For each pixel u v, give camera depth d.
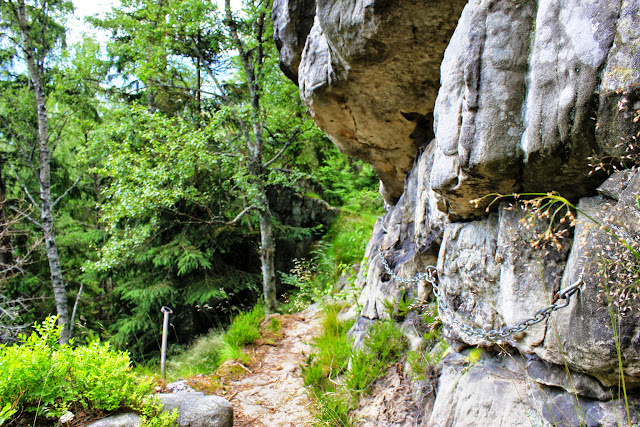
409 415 2.59
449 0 2.15
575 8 1.39
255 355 4.88
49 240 7.86
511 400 1.86
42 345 2.34
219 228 9.09
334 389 3.42
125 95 9.95
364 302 4.40
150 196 6.58
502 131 1.57
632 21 1.25
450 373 2.28
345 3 2.53
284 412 3.50
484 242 2.05
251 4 7.14
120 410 2.41
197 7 7.15
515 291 1.80
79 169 10.69
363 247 8.95
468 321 2.17
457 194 1.92
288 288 10.58
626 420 1.46
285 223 11.60
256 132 7.92
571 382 1.64
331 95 3.30
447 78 1.86
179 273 8.27
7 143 9.62
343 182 13.70
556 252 1.67
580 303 1.49
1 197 9.17
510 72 1.56
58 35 9.38
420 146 3.53
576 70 1.38
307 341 5.23
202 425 2.77
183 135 7.05
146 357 7.79
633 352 1.33
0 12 7.98
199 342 5.99
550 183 1.62
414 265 3.38
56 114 10.82
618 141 1.32
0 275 8.38
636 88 1.23
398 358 3.12
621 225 1.35
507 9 1.57
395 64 2.68
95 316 10.55
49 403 2.24
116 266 8.60
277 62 7.52
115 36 9.82
